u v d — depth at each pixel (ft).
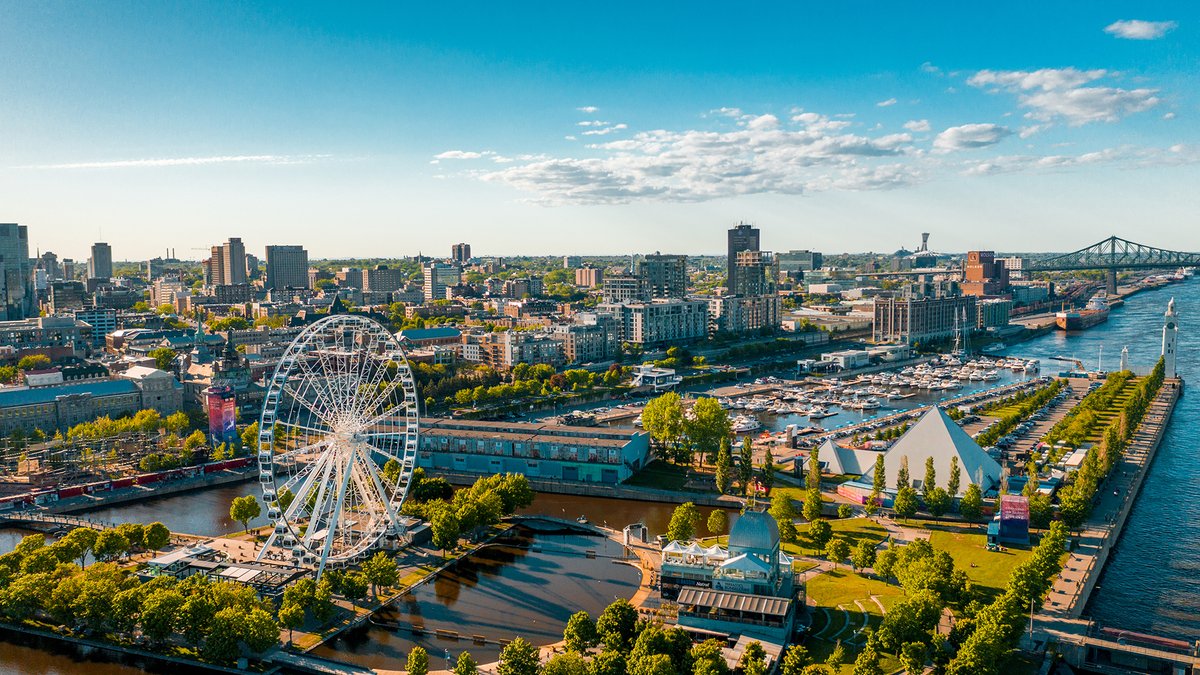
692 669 647.56
